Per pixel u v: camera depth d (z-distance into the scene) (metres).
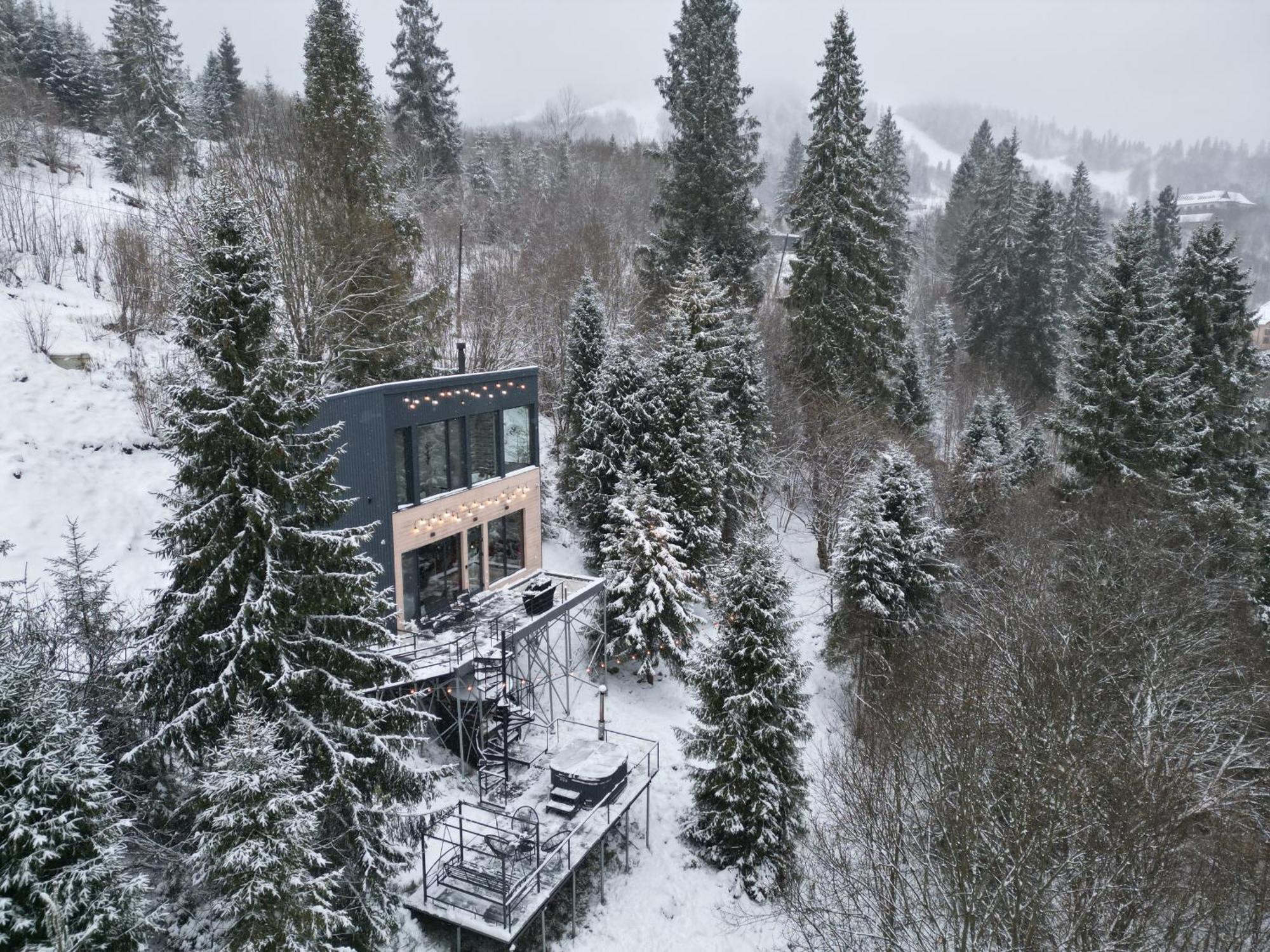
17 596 15.84
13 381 23.09
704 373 31.91
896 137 59.69
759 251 42.12
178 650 11.62
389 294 28.23
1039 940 12.72
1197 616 23.72
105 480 21.98
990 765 16.72
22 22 57.25
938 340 55.19
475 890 15.12
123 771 12.53
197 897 12.18
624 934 16.59
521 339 39.41
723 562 27.50
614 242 51.69
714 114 40.03
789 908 15.95
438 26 55.06
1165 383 30.31
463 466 22.72
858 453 33.19
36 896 8.79
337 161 27.75
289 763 10.70
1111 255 32.34
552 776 17.84
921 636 25.38
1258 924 13.98
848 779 18.52
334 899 12.08
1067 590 26.11
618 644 26.28
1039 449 39.97
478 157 64.75
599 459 29.03
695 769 19.41
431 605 21.80
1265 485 32.69
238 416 11.66
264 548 11.89
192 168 38.75
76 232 34.38
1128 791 15.38
